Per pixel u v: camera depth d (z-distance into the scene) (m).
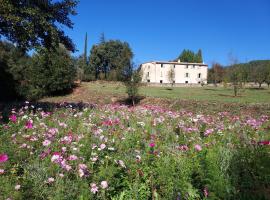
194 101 26.78
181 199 4.56
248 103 24.73
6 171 4.80
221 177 4.50
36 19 12.60
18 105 15.56
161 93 37.88
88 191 4.43
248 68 61.19
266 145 6.06
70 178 4.86
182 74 88.56
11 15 11.51
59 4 14.07
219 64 77.19
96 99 33.78
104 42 82.00
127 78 30.59
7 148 5.81
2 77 32.25
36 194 4.29
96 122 9.52
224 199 4.30
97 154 5.69
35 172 4.76
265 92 46.34
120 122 9.43
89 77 59.72
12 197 4.15
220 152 5.26
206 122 10.14
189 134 8.31
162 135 8.28
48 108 12.62
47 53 13.77
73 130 8.16
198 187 4.81
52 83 37.28
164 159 5.43
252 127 9.66
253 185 4.50
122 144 6.73
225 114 14.66
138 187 4.81
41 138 6.60
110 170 4.93
